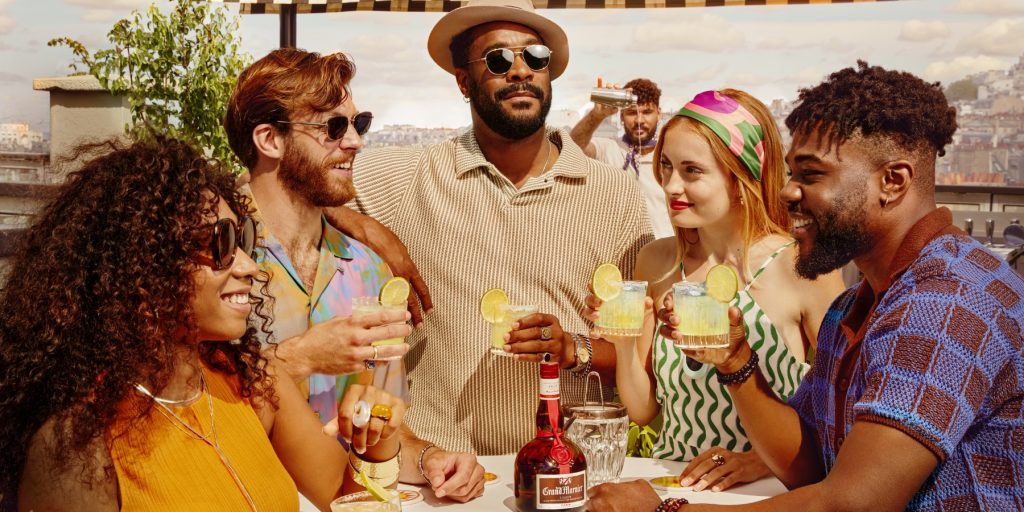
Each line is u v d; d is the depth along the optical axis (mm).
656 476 2482
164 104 6430
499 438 3088
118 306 1614
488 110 3061
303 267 2613
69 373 1589
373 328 2148
